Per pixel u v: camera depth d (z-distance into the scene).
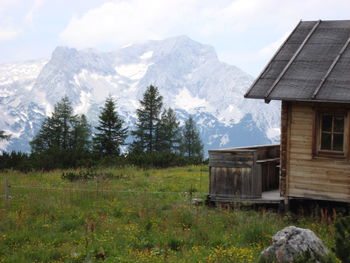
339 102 11.70
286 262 7.66
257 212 13.12
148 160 29.30
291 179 13.16
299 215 12.86
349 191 12.34
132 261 8.70
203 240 10.29
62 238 10.45
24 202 14.70
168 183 19.77
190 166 29.58
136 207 13.73
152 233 10.86
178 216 12.20
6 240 10.21
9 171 25.94
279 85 12.92
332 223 11.55
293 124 13.10
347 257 7.01
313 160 12.80
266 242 10.02
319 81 12.65
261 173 14.81
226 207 13.95
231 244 9.95
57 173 24.53
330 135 12.70
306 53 14.05
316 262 7.55
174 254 9.30
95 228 11.30
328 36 14.63
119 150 54.62
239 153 13.79
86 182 19.48
